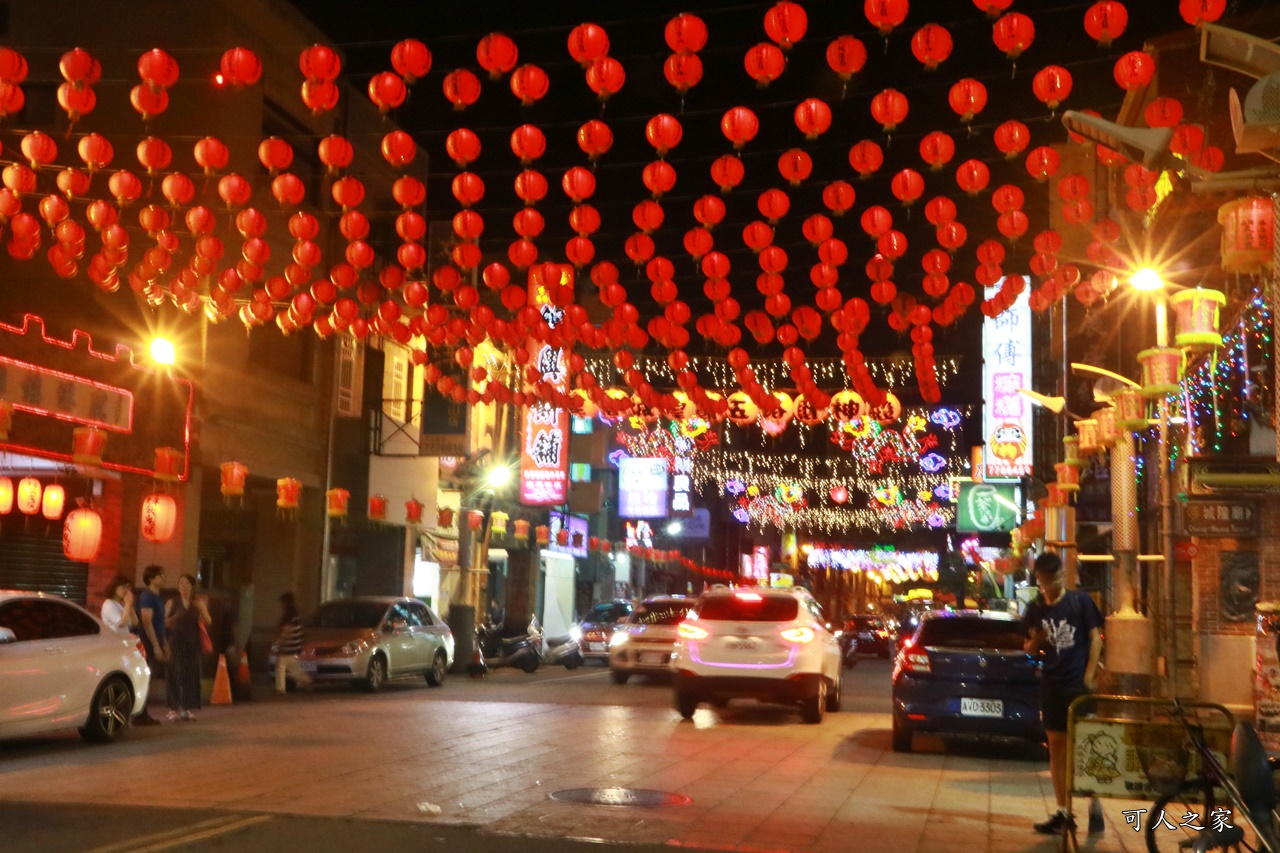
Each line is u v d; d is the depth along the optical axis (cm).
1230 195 1042
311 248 1382
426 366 2338
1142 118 2075
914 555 7275
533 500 3466
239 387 2341
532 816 856
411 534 3016
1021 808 973
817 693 1617
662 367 3594
